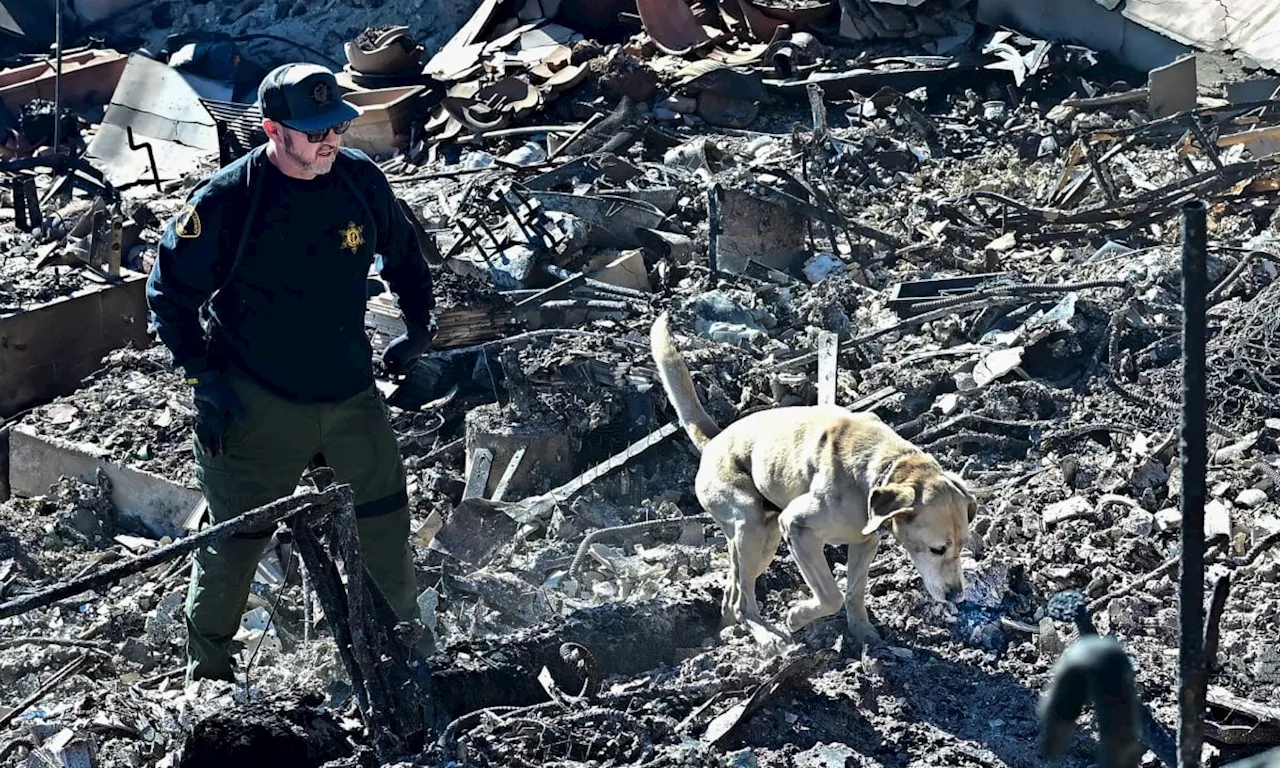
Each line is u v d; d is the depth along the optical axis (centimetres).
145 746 519
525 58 1884
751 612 569
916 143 1547
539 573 715
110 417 970
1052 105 1683
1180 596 236
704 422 607
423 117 1789
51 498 900
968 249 1188
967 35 1828
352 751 458
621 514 798
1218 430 779
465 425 892
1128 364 872
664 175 1405
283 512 423
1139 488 720
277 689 552
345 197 525
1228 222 1145
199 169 1770
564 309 1056
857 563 548
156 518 891
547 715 477
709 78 1720
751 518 559
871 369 922
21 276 1238
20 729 548
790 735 489
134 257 1277
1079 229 1166
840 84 1730
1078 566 628
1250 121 1330
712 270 1146
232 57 2009
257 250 514
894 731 493
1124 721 197
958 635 564
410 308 586
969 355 916
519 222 1149
